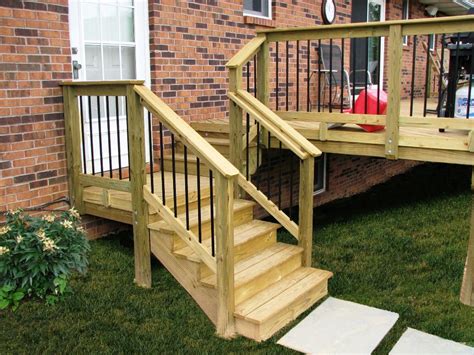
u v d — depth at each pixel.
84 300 3.34
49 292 3.36
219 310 3.06
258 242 3.79
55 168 4.00
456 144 3.70
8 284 3.22
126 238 4.40
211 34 5.33
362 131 4.24
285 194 6.29
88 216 4.24
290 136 3.77
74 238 3.46
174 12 4.89
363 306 3.44
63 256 3.34
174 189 3.32
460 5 10.77
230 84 4.26
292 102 6.73
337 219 5.83
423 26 3.71
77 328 3.03
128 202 3.74
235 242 3.58
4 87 3.61
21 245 3.22
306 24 6.83
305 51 6.88
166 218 3.40
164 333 3.03
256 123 4.20
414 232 5.14
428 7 10.74
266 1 6.26
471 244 3.47
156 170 4.86
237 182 4.16
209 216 3.83
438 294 3.65
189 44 5.09
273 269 3.48
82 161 4.32
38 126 3.85
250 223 4.08
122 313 3.23
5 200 3.70
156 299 3.44
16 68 3.67
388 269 4.12
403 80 9.77
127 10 4.58
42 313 3.17
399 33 3.79
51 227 3.40
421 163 9.88
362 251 4.57
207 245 3.55
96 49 4.37
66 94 3.94
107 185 3.81
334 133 4.30
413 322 3.23
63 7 3.94
